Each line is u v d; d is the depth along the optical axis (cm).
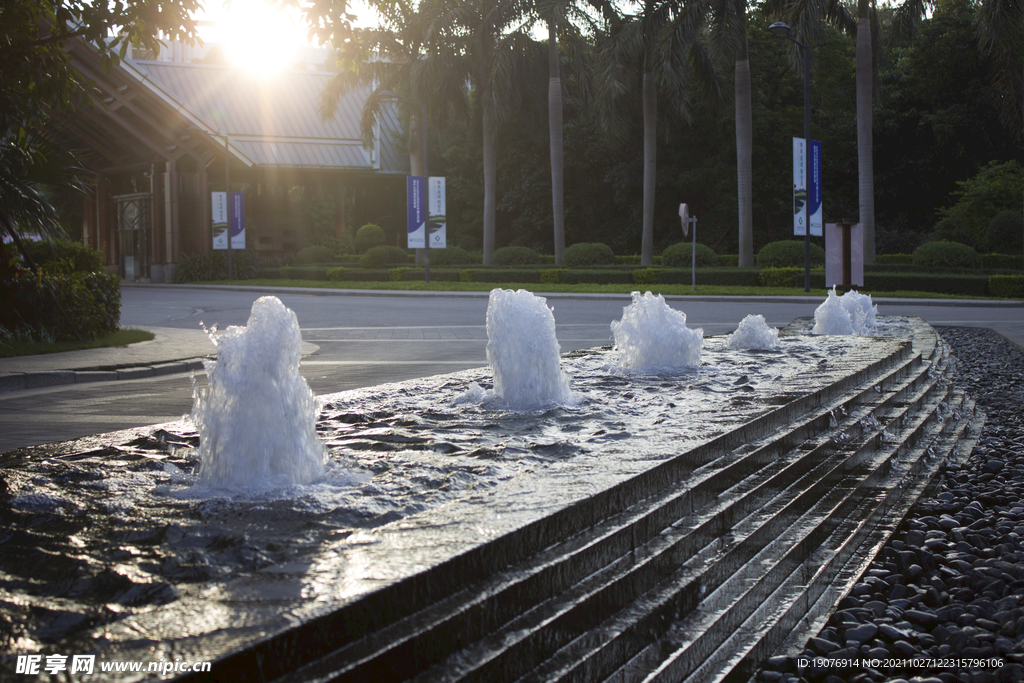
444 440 403
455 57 3794
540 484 285
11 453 373
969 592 382
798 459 429
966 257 2981
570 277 3431
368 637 181
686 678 250
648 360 708
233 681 153
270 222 4931
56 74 1105
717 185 4616
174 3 1055
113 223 4816
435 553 211
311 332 1681
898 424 641
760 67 4428
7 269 1363
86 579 212
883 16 4331
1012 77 2839
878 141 4784
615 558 261
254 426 318
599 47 3578
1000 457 659
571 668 206
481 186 5312
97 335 1468
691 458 346
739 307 2309
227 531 251
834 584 373
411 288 3316
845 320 1261
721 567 298
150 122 4028
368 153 4931
